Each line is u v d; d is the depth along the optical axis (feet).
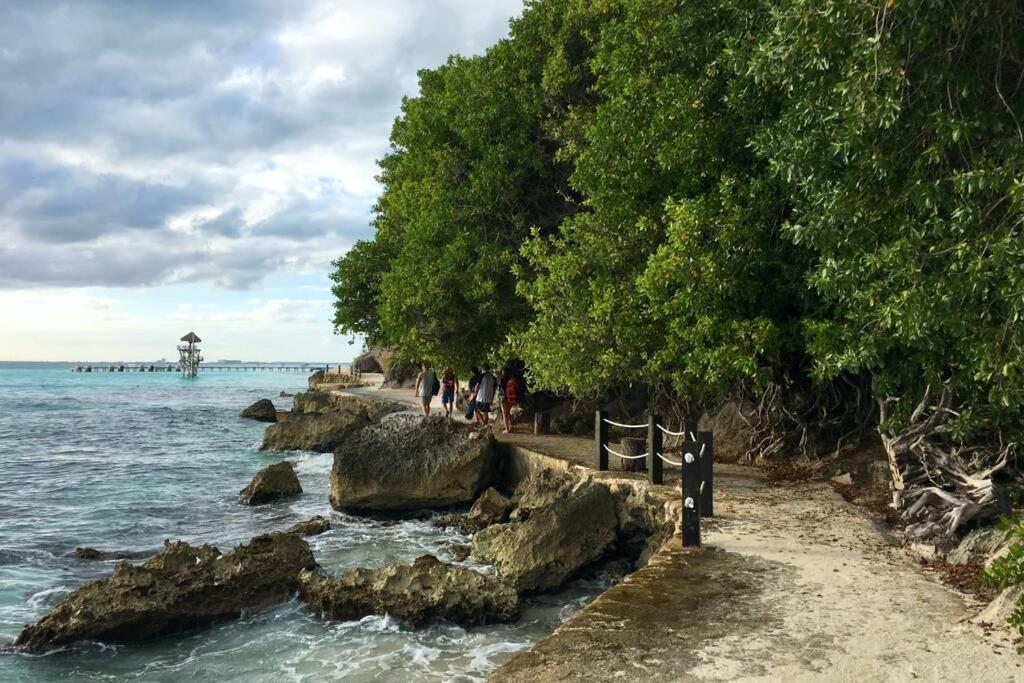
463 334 65.05
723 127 35.68
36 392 248.32
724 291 34.19
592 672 15.55
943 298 21.03
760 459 45.65
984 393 30.04
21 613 30.68
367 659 24.76
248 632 27.89
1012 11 20.48
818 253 33.19
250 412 135.95
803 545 25.85
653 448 36.50
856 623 18.38
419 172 70.03
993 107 22.54
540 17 60.39
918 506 29.48
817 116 25.17
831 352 29.96
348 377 213.66
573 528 32.35
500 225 62.39
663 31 38.93
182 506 54.03
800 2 21.72
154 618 27.45
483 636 26.73
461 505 52.21
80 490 60.70
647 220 38.78
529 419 75.41
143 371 602.03
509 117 59.98
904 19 20.44
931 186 21.39
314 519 46.34
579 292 44.98
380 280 86.48
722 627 18.16
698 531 25.72
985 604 19.77
